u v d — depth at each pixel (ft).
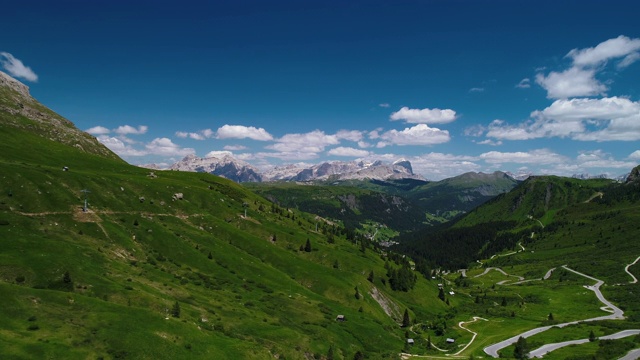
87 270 378.12
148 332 285.43
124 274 411.13
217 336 330.75
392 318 644.27
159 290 398.42
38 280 335.47
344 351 425.28
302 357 363.97
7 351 219.00
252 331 382.63
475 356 460.55
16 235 410.11
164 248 560.61
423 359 443.73
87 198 604.08
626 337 483.10
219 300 442.91
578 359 400.67
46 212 521.65
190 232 652.07
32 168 619.26
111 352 255.29
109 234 522.06
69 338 252.83
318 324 470.39
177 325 311.47
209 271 546.26
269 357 327.88
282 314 469.16
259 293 524.93
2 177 547.90
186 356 278.46
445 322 642.22
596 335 514.68
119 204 637.71
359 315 560.61
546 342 499.92
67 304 293.02
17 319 256.93
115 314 295.48
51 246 405.39
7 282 315.58
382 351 459.73
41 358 224.74
